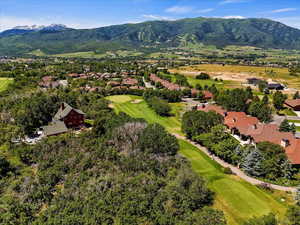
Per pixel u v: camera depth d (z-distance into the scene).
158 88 136.38
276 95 100.25
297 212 31.52
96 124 55.72
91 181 40.56
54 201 37.41
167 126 79.81
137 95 121.81
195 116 66.00
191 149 60.22
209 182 45.31
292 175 47.47
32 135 66.50
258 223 30.55
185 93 124.38
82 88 116.06
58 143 51.34
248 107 89.31
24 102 77.12
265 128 62.88
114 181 40.22
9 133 60.62
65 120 71.81
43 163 45.97
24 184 40.97
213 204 39.31
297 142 54.22
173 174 43.19
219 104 99.12
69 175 42.97
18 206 35.50
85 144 50.75
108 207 34.66
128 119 58.59
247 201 39.78
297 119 89.56
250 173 48.38
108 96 117.31
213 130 57.84
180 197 37.16
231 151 53.00
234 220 35.94
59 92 96.06
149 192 37.78
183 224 31.77
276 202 40.00
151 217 33.94
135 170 44.38
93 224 32.12
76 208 34.84
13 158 49.78
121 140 51.75
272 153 48.94
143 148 49.44
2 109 76.25
